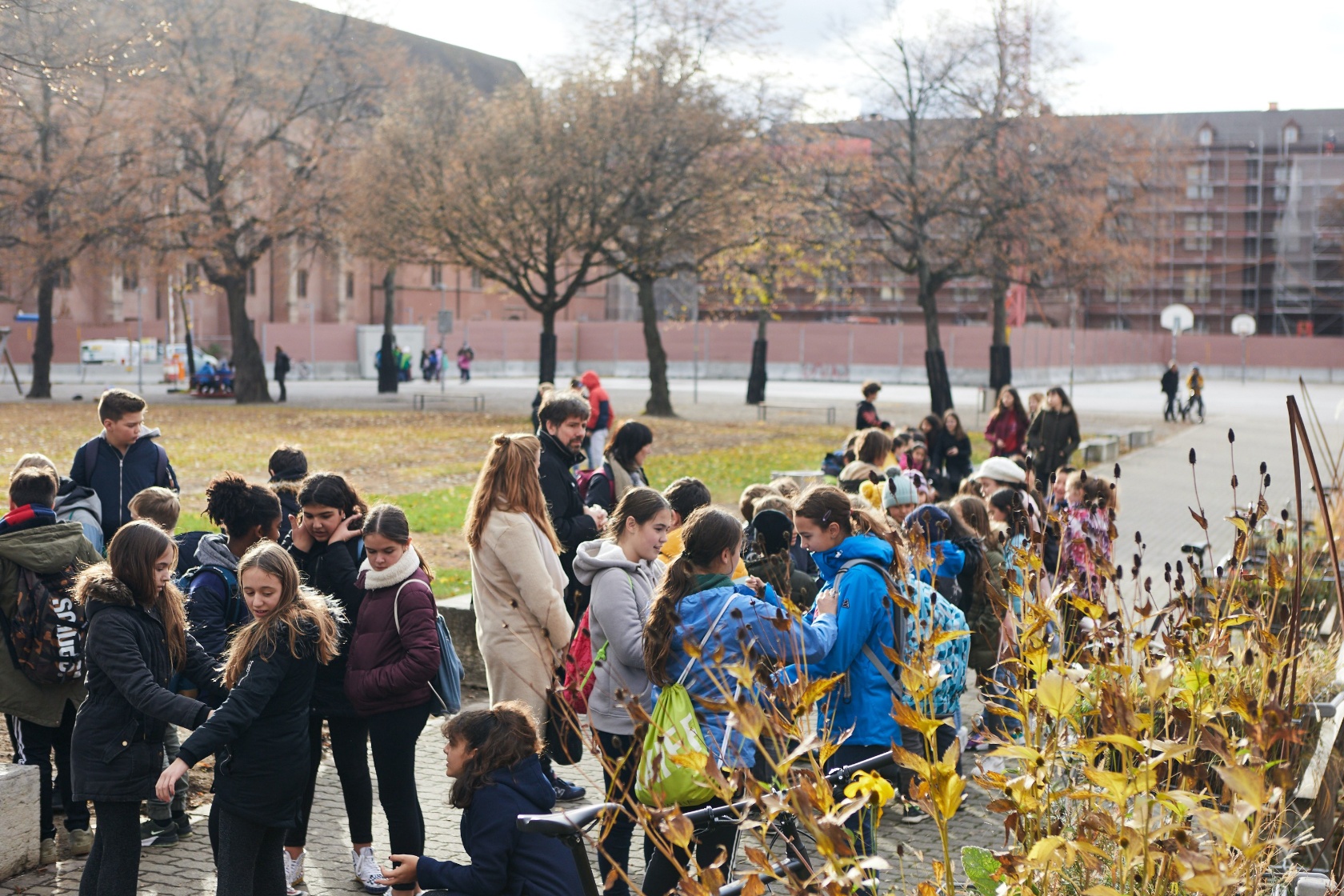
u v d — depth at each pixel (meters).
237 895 4.66
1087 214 33.44
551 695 3.92
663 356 38.28
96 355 61.03
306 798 5.52
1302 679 5.30
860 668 4.75
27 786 5.52
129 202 39.94
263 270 77.56
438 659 5.26
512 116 34.38
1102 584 4.65
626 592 4.86
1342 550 7.18
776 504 6.57
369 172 36.69
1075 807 3.60
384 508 5.32
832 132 35.25
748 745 4.18
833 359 69.94
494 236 34.12
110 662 4.57
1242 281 94.94
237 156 42.31
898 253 36.59
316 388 54.88
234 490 5.59
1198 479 22.84
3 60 18.33
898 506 6.84
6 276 43.12
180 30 39.12
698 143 33.59
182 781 5.98
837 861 2.36
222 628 5.53
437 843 6.06
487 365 73.75
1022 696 3.28
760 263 39.56
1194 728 3.04
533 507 5.73
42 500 5.70
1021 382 67.25
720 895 2.73
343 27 42.97
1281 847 3.34
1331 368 82.12
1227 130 101.88
